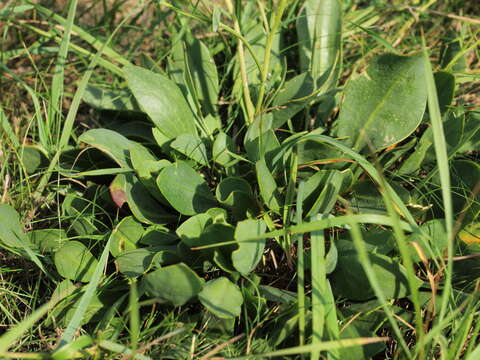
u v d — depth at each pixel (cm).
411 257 23
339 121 26
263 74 26
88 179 28
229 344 21
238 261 21
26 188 27
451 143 26
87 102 31
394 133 25
